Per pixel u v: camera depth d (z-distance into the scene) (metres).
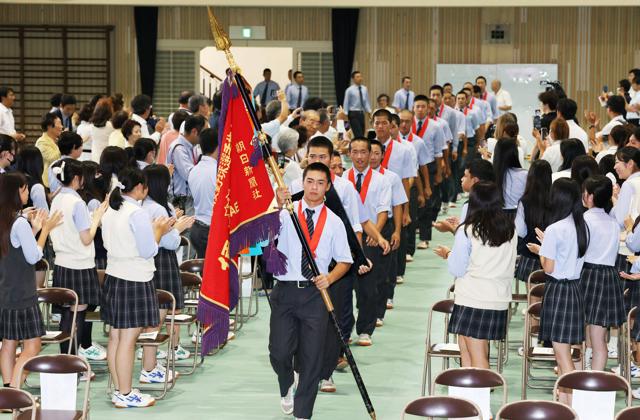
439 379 5.17
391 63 22.09
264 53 25.47
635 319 6.41
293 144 8.80
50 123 10.55
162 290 6.92
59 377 5.37
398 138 9.52
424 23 21.94
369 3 21.08
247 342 8.35
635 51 21.55
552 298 6.13
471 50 21.91
